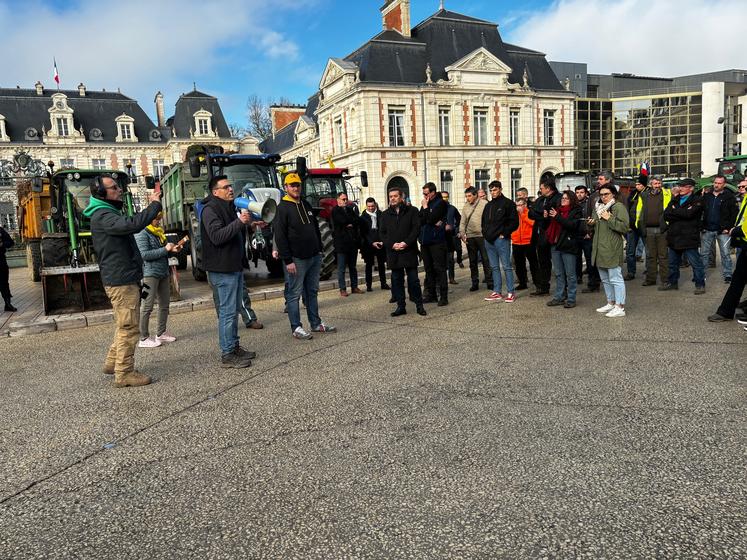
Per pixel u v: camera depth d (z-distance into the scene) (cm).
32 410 455
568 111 3938
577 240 750
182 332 738
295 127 4959
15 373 579
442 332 654
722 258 918
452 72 3497
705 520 255
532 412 392
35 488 319
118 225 477
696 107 4594
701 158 4634
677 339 564
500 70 3638
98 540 264
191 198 1346
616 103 4572
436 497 286
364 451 345
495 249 842
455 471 312
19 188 1738
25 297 1183
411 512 274
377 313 802
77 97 5444
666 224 838
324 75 3750
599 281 901
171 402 457
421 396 437
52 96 5150
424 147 3459
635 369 473
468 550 242
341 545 250
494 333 636
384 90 3347
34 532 274
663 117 4588
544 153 3856
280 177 1342
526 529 254
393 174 3425
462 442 349
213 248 543
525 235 933
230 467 333
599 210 695
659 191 905
